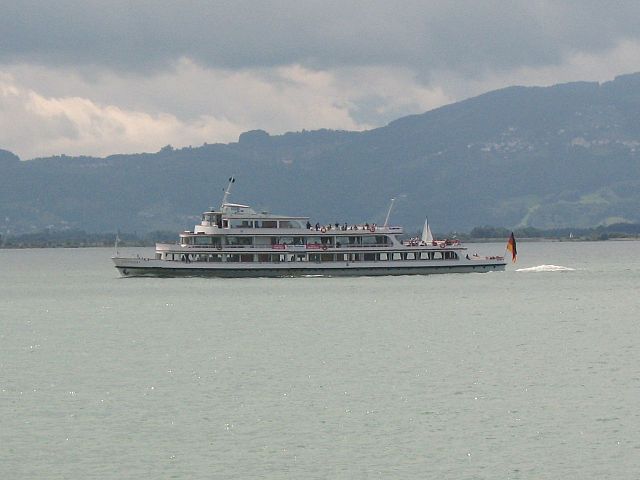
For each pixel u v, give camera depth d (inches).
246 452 5915.4
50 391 7524.6
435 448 5940.0
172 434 6284.5
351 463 5708.7
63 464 5743.1
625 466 5590.6
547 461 5689.0
